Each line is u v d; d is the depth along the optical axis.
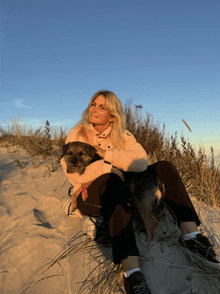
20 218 3.25
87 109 3.17
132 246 2.10
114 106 3.00
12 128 7.62
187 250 2.45
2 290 2.24
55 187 4.14
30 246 2.71
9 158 5.82
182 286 2.24
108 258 2.53
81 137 3.23
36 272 2.41
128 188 2.69
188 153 4.57
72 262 2.49
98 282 2.21
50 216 3.32
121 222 2.16
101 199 2.49
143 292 1.94
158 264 2.43
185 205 2.49
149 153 5.77
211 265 2.28
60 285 2.26
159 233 2.79
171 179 2.59
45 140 6.88
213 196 3.88
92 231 2.62
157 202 2.63
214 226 3.23
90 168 2.69
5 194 3.98
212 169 4.40
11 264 2.51
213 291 2.18
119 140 3.05
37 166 5.23
